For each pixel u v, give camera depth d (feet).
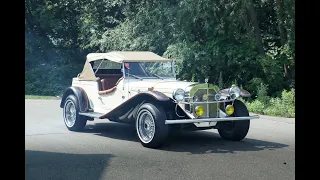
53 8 84.74
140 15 65.98
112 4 74.28
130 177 19.61
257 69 58.90
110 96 30.58
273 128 35.96
